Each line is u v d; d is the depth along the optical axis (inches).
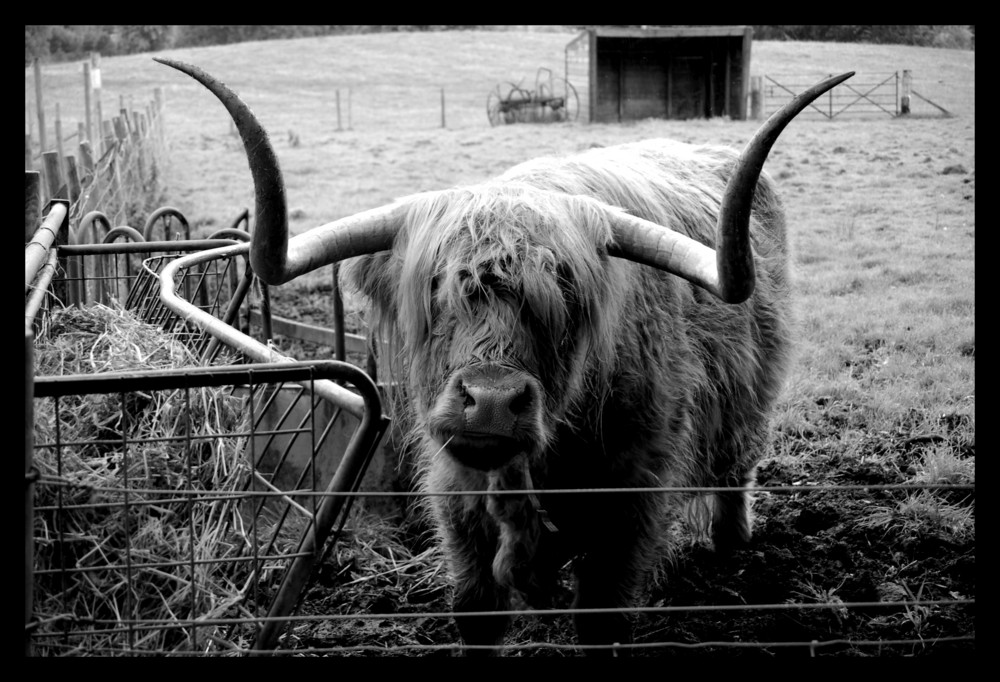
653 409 140.6
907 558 179.9
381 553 196.9
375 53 1862.7
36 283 160.2
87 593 109.9
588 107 1085.1
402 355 135.6
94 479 114.3
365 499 207.9
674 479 148.3
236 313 213.3
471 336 115.6
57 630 106.4
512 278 116.2
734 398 175.0
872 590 170.6
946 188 565.3
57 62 1806.1
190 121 1087.6
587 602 143.3
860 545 186.7
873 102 968.9
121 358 139.9
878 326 324.8
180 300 156.3
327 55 1839.3
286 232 106.9
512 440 110.0
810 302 355.6
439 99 1352.1
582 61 1450.5
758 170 100.3
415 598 177.6
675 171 187.9
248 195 649.6
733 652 150.9
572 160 157.8
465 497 134.5
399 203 132.0
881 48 1450.5
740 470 194.4
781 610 164.6
